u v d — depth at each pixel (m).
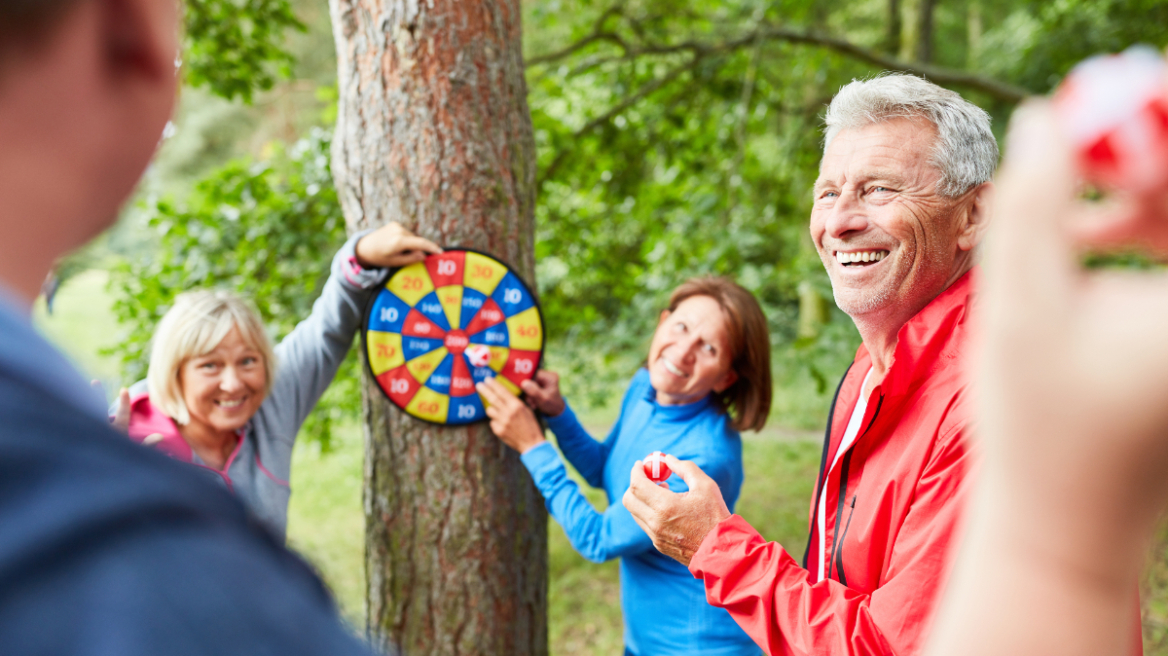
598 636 3.91
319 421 3.86
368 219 1.89
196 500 0.27
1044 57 6.12
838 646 1.05
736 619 1.19
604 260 4.21
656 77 4.97
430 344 1.84
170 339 1.66
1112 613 0.25
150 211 3.34
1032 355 0.24
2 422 0.23
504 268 1.87
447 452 1.90
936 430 1.08
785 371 3.16
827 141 1.29
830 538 1.27
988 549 0.27
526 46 6.79
